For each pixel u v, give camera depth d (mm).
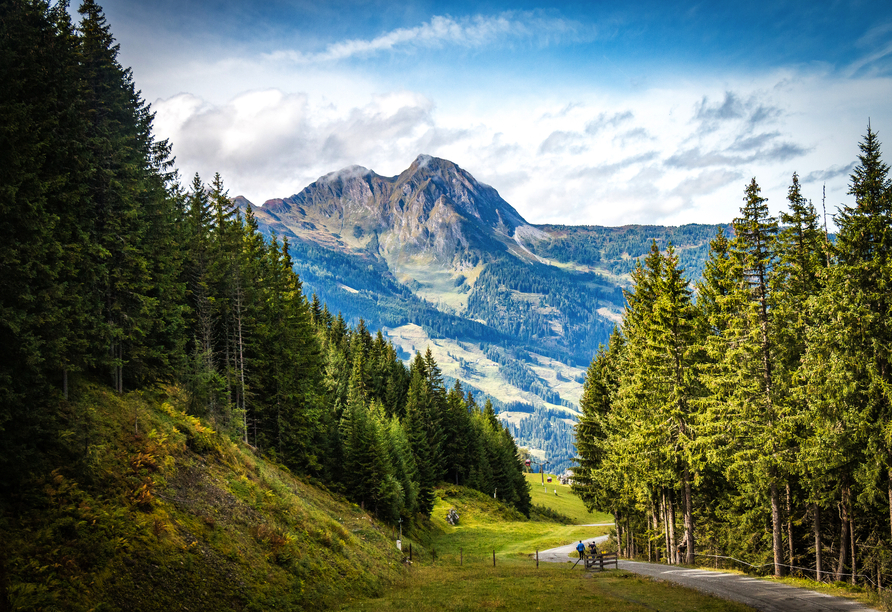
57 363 20750
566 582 30297
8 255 17969
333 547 30875
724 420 30625
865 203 24078
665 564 37656
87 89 28297
